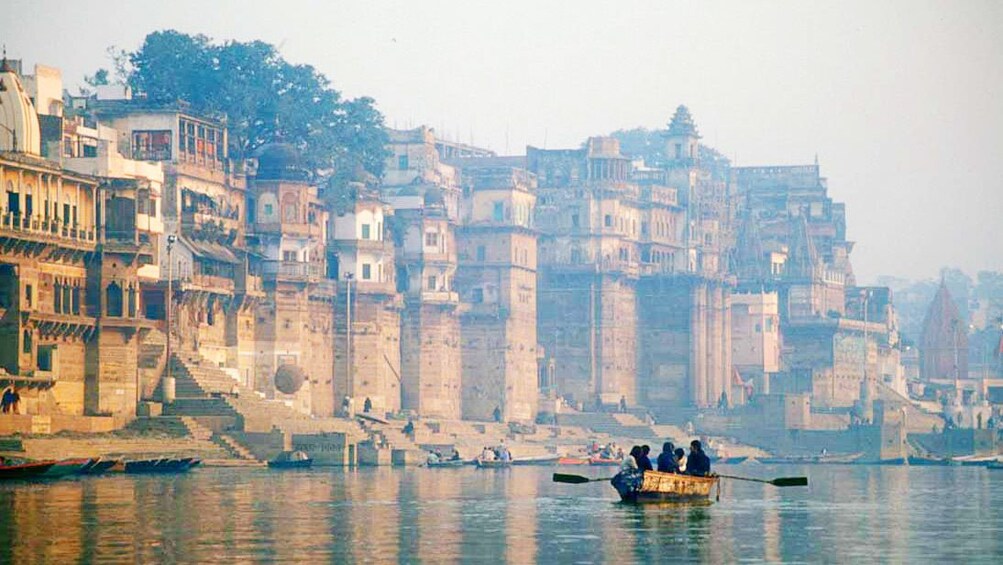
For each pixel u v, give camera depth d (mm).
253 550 177625
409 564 168000
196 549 178000
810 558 175875
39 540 184375
